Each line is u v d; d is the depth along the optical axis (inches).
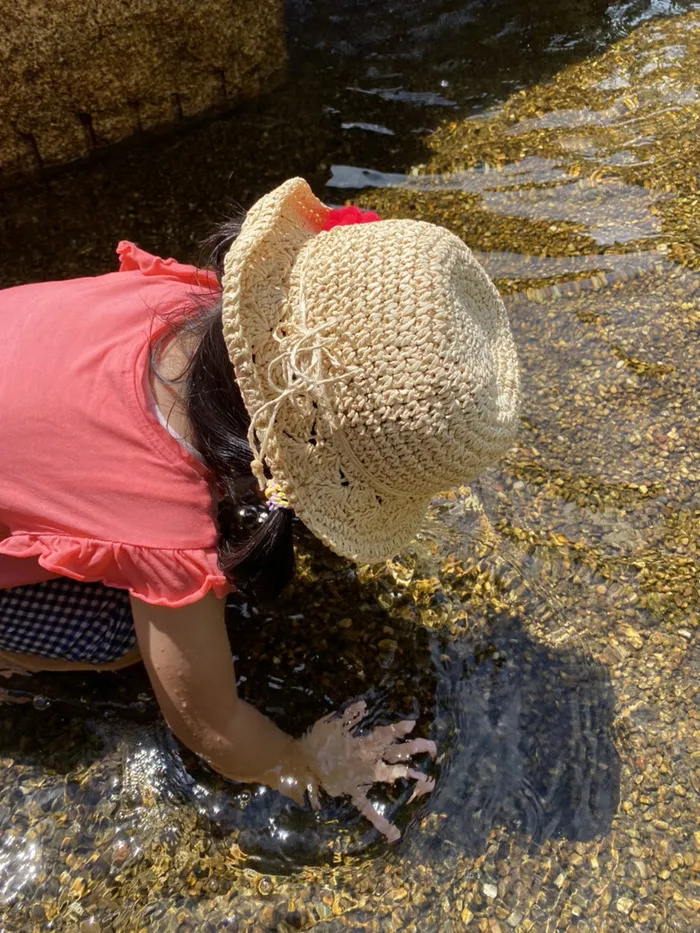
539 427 92.0
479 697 71.6
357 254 47.7
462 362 47.4
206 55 122.1
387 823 64.6
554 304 103.6
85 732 69.1
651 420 92.7
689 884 63.2
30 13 105.7
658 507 85.7
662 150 123.1
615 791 67.3
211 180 119.7
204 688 57.1
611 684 73.1
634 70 138.7
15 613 63.5
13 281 106.3
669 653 75.4
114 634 64.9
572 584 79.5
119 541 53.4
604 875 63.3
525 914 61.4
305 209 54.9
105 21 110.9
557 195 117.6
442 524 82.7
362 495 52.9
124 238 111.8
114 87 117.2
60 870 62.4
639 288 104.8
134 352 55.7
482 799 66.4
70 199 116.7
